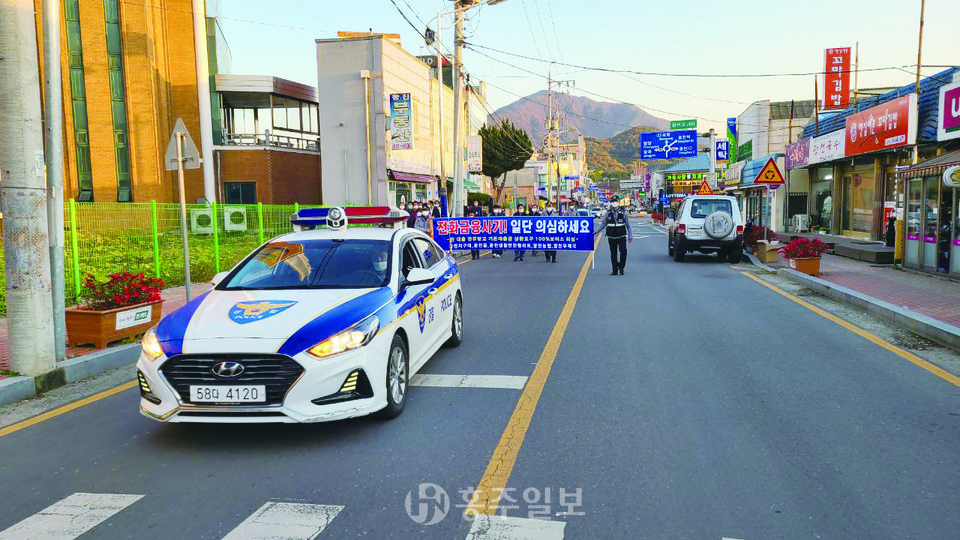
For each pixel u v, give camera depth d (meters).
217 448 4.79
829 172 26.64
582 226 16.47
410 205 21.70
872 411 5.32
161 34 31.64
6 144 6.23
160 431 5.21
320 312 5.05
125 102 30.55
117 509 3.83
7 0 6.12
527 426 5.07
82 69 30.31
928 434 4.79
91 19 30.17
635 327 8.96
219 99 32.69
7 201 6.29
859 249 17.31
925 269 14.03
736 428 4.96
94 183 30.58
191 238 20.97
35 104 6.40
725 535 3.39
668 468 4.24
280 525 3.58
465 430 5.02
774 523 3.50
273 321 4.92
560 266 18.17
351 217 7.39
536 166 81.94
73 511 3.81
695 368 6.73
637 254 22.11
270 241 6.73
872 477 4.06
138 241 16.17
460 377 6.53
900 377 6.35
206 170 27.34
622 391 5.96
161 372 4.71
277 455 4.61
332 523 3.59
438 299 7.07
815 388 6.00
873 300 10.07
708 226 18.03
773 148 36.44
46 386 6.47
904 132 17.41
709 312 10.10
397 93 29.59
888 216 21.08
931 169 13.49
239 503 3.87
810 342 7.94
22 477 4.34
